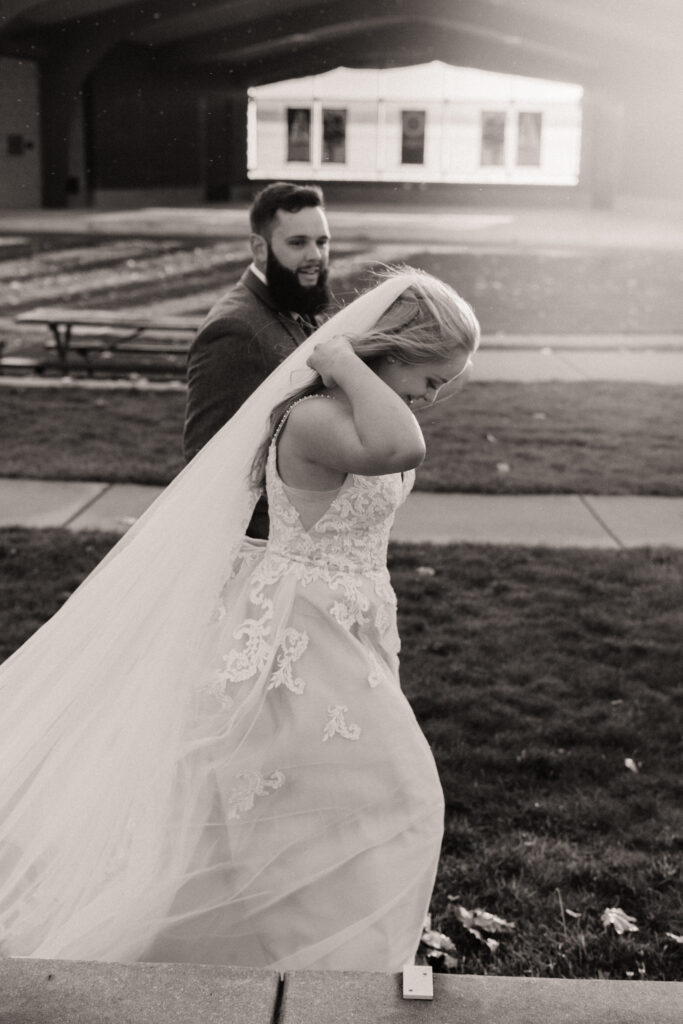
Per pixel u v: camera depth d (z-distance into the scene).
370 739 2.37
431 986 1.93
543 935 3.11
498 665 4.85
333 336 2.47
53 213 32.00
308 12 33.69
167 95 37.28
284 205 3.20
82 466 7.82
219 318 3.18
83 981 1.95
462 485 7.59
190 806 2.38
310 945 2.33
